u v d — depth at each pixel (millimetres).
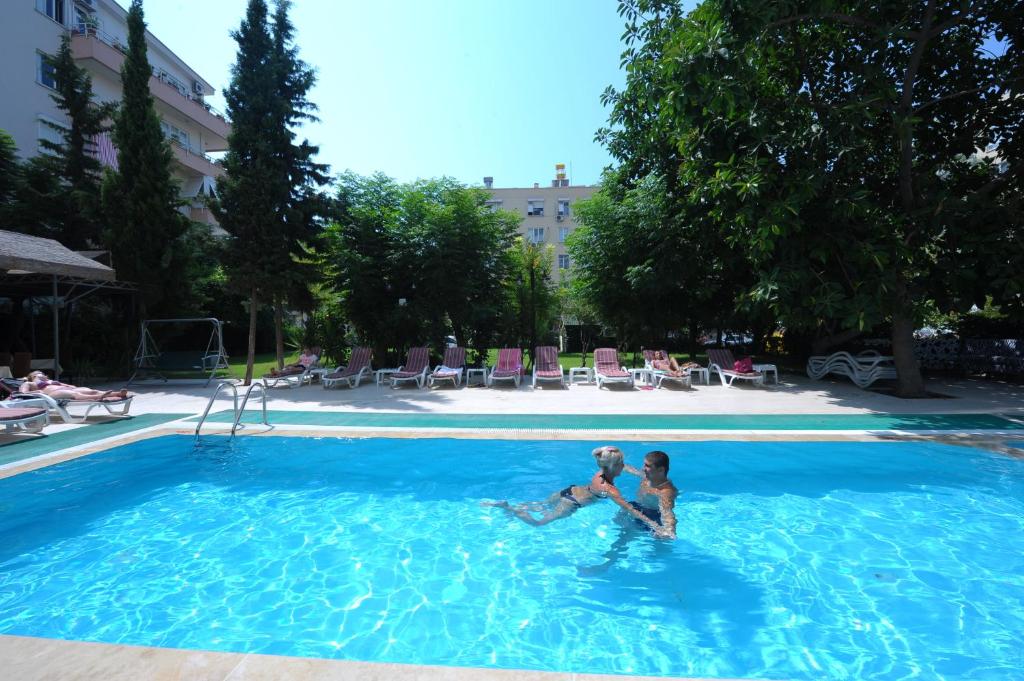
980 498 5445
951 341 15961
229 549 4465
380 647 3117
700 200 10523
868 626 3309
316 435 7805
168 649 2436
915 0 8836
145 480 6105
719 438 7387
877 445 7105
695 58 7602
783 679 2793
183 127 30219
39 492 5699
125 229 15016
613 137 15312
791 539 4590
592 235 16344
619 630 3297
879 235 8945
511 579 3971
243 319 28141
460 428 8180
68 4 23250
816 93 10359
